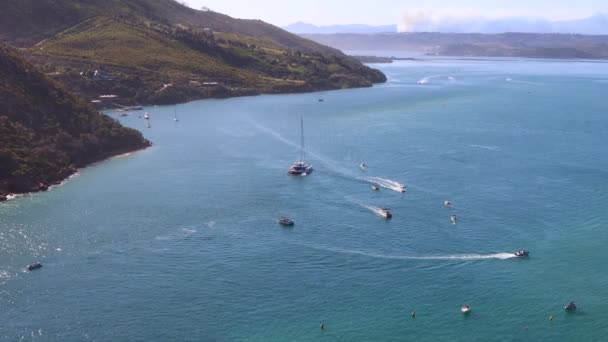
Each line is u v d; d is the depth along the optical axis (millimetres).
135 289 101688
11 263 109375
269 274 107562
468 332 91375
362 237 123625
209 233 124938
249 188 154875
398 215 135875
